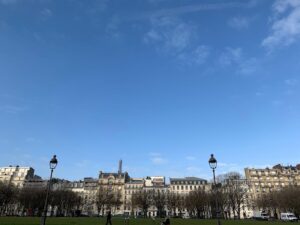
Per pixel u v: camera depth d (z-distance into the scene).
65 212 180.38
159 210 176.00
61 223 61.03
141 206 184.50
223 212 149.75
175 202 179.62
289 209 134.62
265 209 156.50
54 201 156.62
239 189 151.62
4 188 149.38
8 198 149.75
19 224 51.00
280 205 139.38
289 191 137.00
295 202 128.12
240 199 150.25
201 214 157.50
